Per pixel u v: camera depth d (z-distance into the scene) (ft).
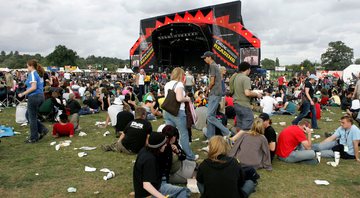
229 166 10.37
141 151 11.17
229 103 37.86
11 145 22.97
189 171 15.16
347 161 19.83
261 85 83.15
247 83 20.16
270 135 18.88
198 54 127.65
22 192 14.28
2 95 45.93
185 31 100.07
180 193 12.62
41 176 16.35
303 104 30.04
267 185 15.30
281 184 15.47
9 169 17.44
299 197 13.96
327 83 91.20
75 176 16.40
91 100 43.16
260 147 17.60
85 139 25.30
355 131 19.97
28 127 30.32
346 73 123.95
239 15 82.53
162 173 12.60
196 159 19.20
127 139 19.17
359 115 33.04
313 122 31.01
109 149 21.54
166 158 12.71
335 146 20.70
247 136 17.71
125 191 14.47
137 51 121.29
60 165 18.26
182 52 131.44
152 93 43.55
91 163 18.70
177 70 18.19
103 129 29.89
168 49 122.31
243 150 17.40
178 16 99.30
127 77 131.03
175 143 15.24
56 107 34.01
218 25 87.20
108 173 16.66
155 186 10.96
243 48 85.51
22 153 20.80
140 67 117.39
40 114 33.35
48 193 14.17
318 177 16.60
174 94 17.61
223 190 10.11
